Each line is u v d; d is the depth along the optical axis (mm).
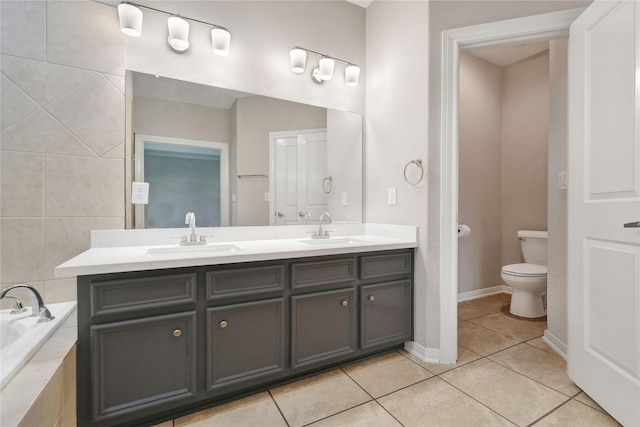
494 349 2070
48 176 1557
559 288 2041
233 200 2061
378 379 1698
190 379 1354
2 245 1480
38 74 1534
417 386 1629
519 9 1739
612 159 1353
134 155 1762
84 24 1628
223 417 1384
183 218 1904
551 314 2141
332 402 1492
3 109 1473
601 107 1413
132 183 1752
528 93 3248
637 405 1226
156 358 1290
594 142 1455
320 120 2348
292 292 1607
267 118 2156
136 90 1762
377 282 1894
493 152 3393
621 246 1309
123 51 1717
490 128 3371
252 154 2113
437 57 1894
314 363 1669
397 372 1774
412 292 2027
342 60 2422
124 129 1719
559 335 2039
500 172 3447
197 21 1892
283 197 2221
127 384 1236
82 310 1167
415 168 2008
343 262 1761
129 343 1238
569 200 1625
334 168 2395
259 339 1518
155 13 1801
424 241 1944
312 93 2316
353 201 2473
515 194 3350
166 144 1853
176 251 1652
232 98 2039
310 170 2305
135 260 1256
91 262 1205
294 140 2258
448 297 1872
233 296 1450
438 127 1896
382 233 2287
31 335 1169
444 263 1873
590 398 1511
